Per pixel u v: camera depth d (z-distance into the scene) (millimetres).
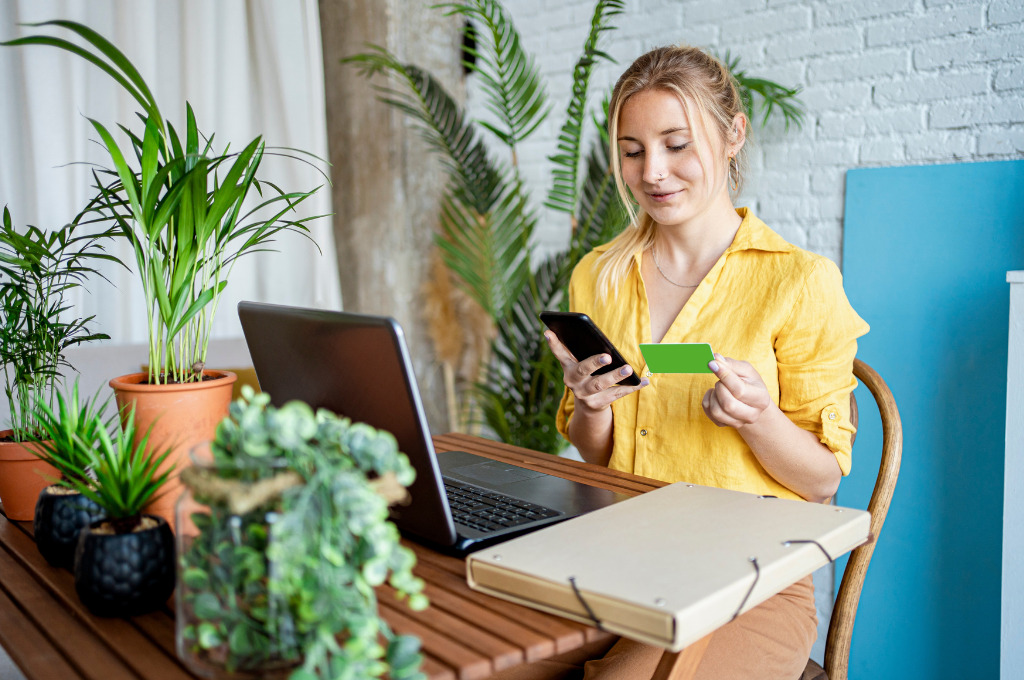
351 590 536
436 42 2859
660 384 1303
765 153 2150
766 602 1087
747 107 2010
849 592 1186
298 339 827
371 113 2775
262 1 2641
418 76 2539
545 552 726
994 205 1739
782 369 1256
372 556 529
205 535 554
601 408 1230
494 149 2900
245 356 2156
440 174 2898
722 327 1291
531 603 682
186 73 2539
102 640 666
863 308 1943
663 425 1293
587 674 936
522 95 2439
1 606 744
